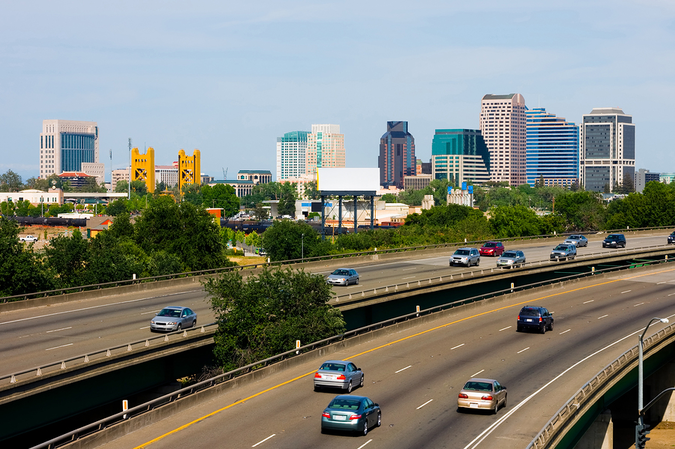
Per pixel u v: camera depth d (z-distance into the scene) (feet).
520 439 111.04
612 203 640.17
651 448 195.00
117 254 269.23
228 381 138.92
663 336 193.77
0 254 227.81
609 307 240.73
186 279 258.37
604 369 148.66
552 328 203.51
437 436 111.86
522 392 139.33
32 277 232.32
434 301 257.55
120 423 110.83
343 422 110.01
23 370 132.05
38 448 96.43
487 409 123.03
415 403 130.93
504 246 400.47
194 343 165.37
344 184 567.59
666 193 581.53
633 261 365.20
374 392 138.41
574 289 281.33
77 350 149.79
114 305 209.77
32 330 171.12
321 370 137.08
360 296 219.20
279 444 106.93
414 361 164.66
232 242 614.75
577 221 650.43
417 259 343.87
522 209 569.64
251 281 183.52
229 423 117.50
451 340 188.75
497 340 188.65
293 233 436.35
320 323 179.42
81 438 103.50
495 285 288.51
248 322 172.96
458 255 308.19
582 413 133.90
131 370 150.20
